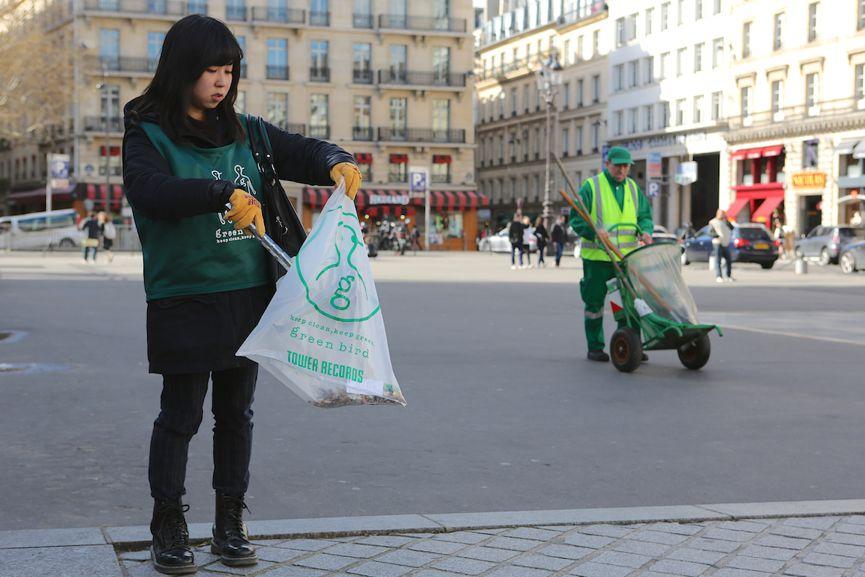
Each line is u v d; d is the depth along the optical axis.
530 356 13.21
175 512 4.71
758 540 5.27
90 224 47.31
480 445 7.91
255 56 84.12
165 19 81.25
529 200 103.69
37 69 52.81
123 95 81.44
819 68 65.62
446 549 5.05
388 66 86.94
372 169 87.06
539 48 103.38
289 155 4.79
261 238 4.42
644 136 84.38
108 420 8.72
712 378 11.47
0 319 17.50
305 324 4.39
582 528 5.45
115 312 18.97
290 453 7.55
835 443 8.09
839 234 48.12
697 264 50.56
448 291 26.47
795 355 13.56
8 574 4.49
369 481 6.75
